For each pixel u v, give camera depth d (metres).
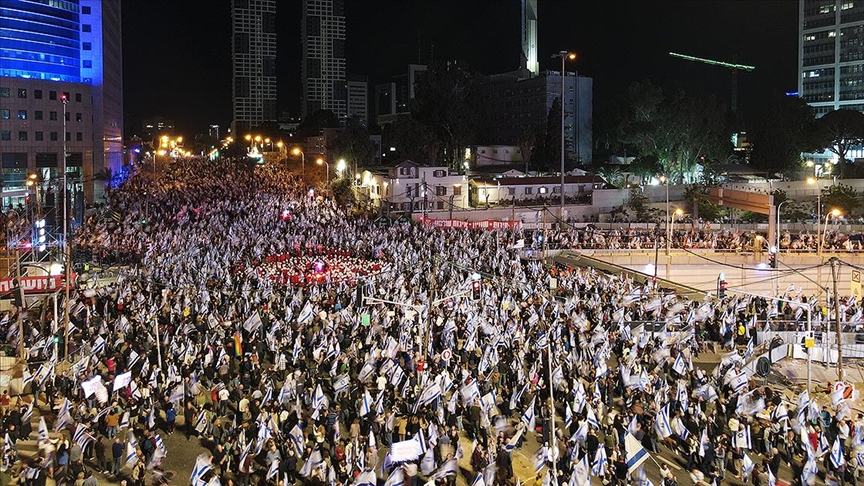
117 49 177.00
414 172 111.56
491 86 192.88
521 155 150.50
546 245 73.94
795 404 37.28
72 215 73.31
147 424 29.92
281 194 114.31
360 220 90.19
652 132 128.62
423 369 34.62
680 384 33.12
